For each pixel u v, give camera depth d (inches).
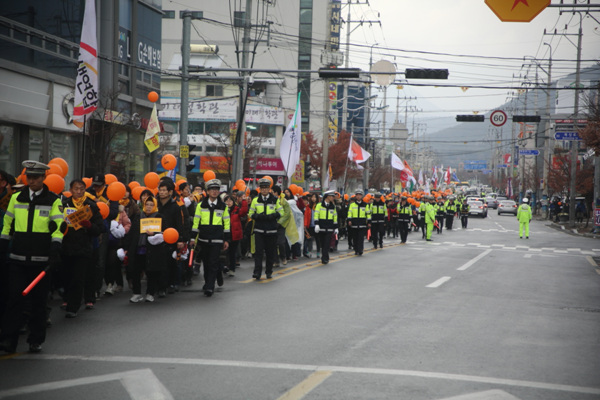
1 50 764.0
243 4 2837.1
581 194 2089.1
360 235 821.2
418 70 815.1
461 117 1282.0
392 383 239.0
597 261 834.8
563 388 238.4
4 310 315.3
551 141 2426.2
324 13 3065.9
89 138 933.8
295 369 258.2
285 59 3031.5
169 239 415.5
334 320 366.9
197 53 2393.0
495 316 393.4
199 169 2100.1
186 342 306.5
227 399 217.8
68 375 247.4
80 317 370.6
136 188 470.0
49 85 853.8
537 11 440.5
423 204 1224.2
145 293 459.5
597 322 383.6
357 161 1686.8
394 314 390.6
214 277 458.0
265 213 555.2
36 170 285.1
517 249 1009.5
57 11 874.8
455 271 653.9
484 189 5807.1
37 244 285.3
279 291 483.8
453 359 279.4
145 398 219.0
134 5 1093.1
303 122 3080.7
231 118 2235.5
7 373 250.1
